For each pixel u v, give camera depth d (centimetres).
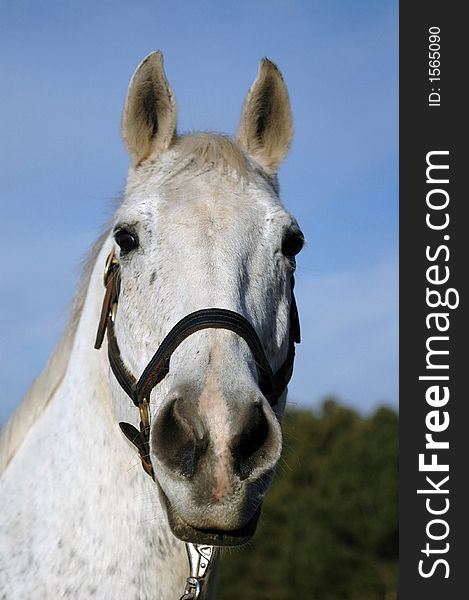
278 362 314
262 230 311
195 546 300
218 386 263
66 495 310
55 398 344
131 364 305
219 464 252
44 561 304
